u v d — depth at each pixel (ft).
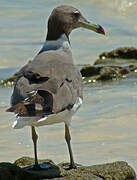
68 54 38.52
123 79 58.95
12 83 59.31
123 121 46.39
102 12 88.33
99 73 60.08
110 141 42.55
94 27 40.37
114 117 47.34
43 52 37.78
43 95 32.01
